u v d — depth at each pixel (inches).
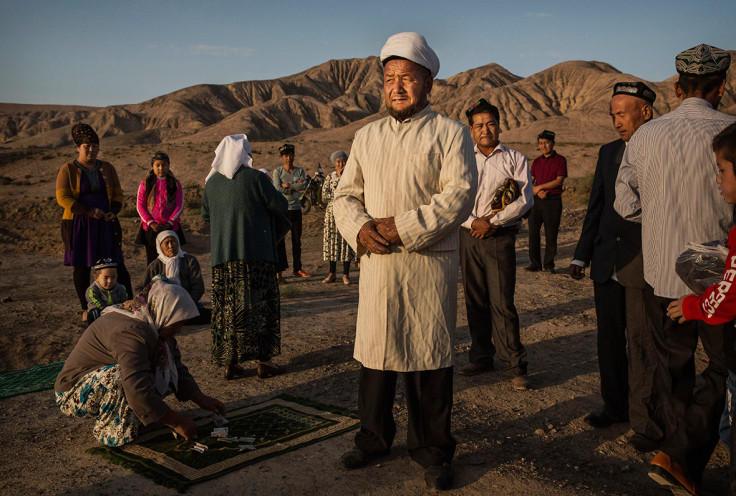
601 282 143.0
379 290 118.1
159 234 250.2
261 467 127.4
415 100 117.0
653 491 117.1
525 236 546.6
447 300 119.5
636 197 125.5
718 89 113.9
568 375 189.2
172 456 132.4
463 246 186.7
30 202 718.5
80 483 121.7
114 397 137.6
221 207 179.0
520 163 178.5
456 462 130.7
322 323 260.8
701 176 106.7
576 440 141.8
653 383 132.6
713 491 117.8
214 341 183.8
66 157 1644.9
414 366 118.6
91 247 252.8
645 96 134.5
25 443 143.7
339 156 343.3
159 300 135.9
